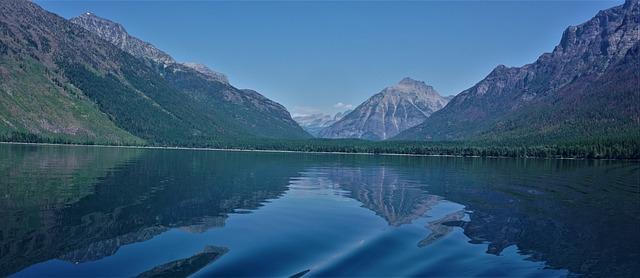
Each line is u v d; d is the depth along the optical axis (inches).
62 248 1121.4
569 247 1216.8
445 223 1523.1
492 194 2448.3
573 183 3179.1
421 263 1016.2
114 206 1782.7
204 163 5118.1
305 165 5369.1
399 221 1544.0
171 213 1656.0
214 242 1195.9
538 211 1833.2
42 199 1904.5
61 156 5339.6
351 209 1827.0
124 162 4746.6
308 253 1084.5
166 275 920.3
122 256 1053.8
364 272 943.0
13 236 1235.9
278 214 1670.8
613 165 6097.4
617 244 1257.4
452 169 4975.4
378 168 5054.1
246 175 3555.6
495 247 1187.3
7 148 7012.8
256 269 957.2
